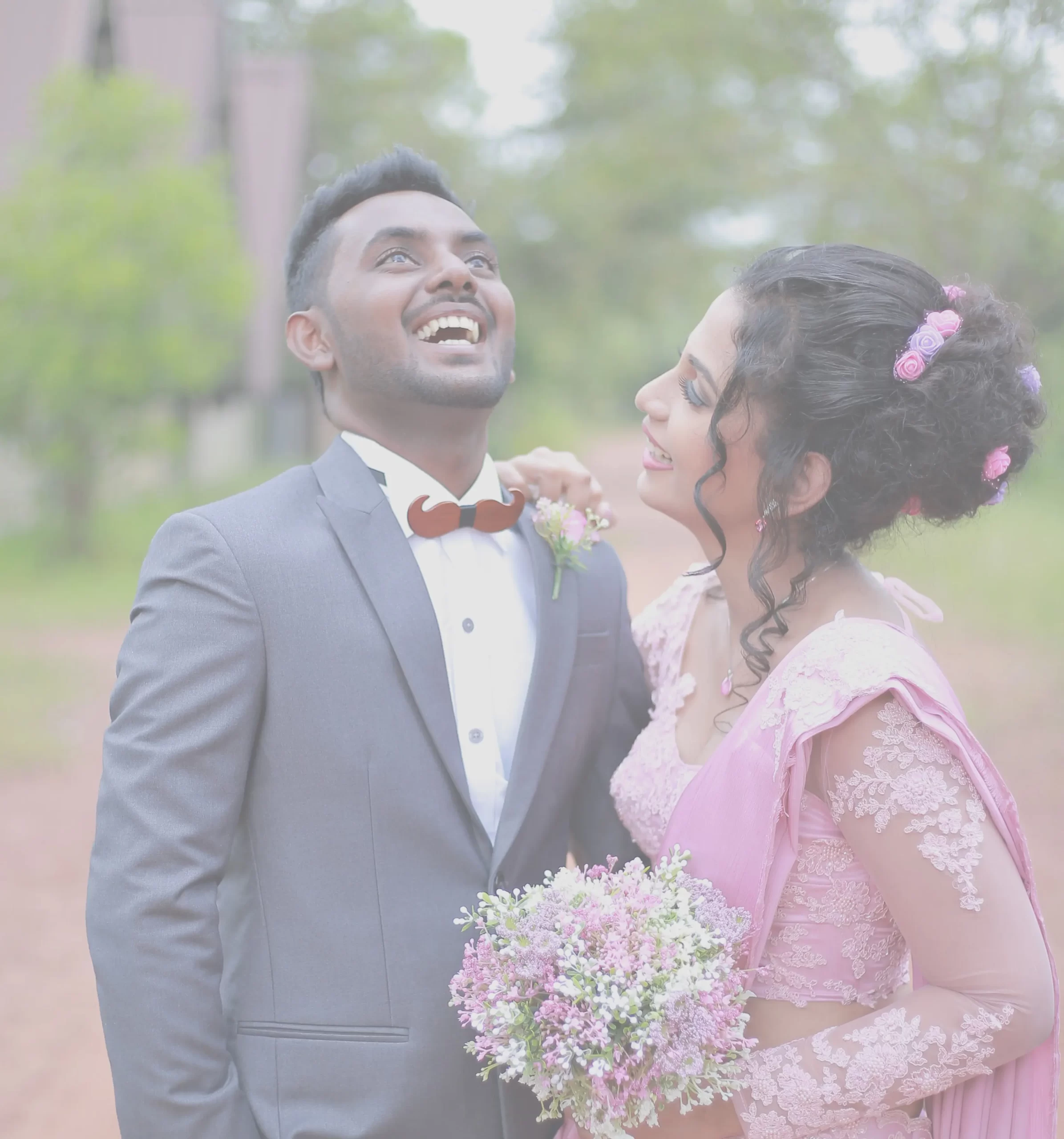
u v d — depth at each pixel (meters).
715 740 1.97
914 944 1.68
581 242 23.39
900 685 1.65
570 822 2.22
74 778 6.39
